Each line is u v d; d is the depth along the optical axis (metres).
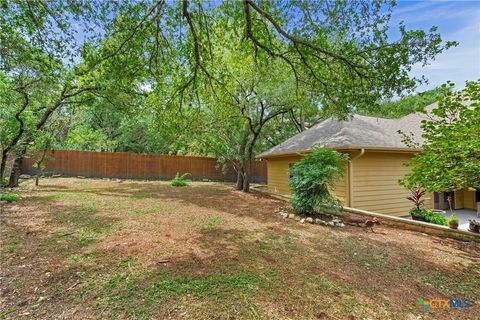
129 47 5.05
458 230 4.98
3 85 7.07
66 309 2.35
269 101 10.62
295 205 6.64
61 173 14.31
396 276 3.29
